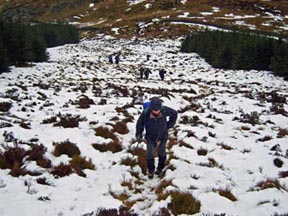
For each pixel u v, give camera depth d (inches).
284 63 1472.7
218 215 224.4
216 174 305.4
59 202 233.1
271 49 1715.1
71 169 285.6
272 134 479.8
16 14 6200.8
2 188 240.2
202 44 2266.2
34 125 426.0
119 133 428.8
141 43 3100.4
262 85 1238.9
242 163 346.3
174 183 277.3
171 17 4156.0
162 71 1304.1
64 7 6131.9
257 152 388.8
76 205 232.2
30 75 1125.1
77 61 1854.1
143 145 381.4
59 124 425.1
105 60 2046.0
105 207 230.4
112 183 282.5
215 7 4480.8
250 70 1728.6
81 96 687.1
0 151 297.0
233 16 4062.5
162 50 2682.1
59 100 643.5
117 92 786.8
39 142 349.1
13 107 528.4
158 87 1005.2
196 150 377.7
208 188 271.4
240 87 1116.5
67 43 3398.1
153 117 283.0
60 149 327.0
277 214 225.6
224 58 1877.5
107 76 1310.3
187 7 4680.1
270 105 727.1
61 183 264.4
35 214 213.0
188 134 430.0
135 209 242.4
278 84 1304.1
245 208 242.7
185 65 2000.5
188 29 3501.5
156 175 312.3
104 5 5723.4
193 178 293.6
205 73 1637.6
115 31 3961.6
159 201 248.5
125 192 267.9
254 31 3061.0
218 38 2175.2
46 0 6525.6
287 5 4419.3
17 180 256.2
